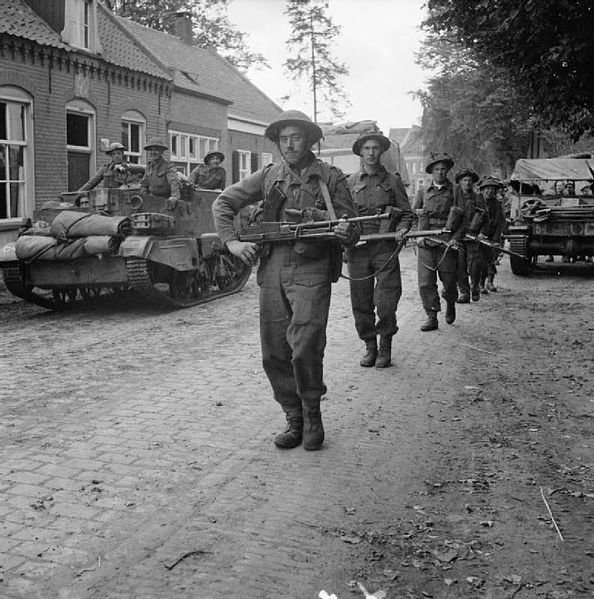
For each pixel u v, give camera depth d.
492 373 7.08
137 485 4.30
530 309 11.16
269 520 3.86
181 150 23.25
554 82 12.18
